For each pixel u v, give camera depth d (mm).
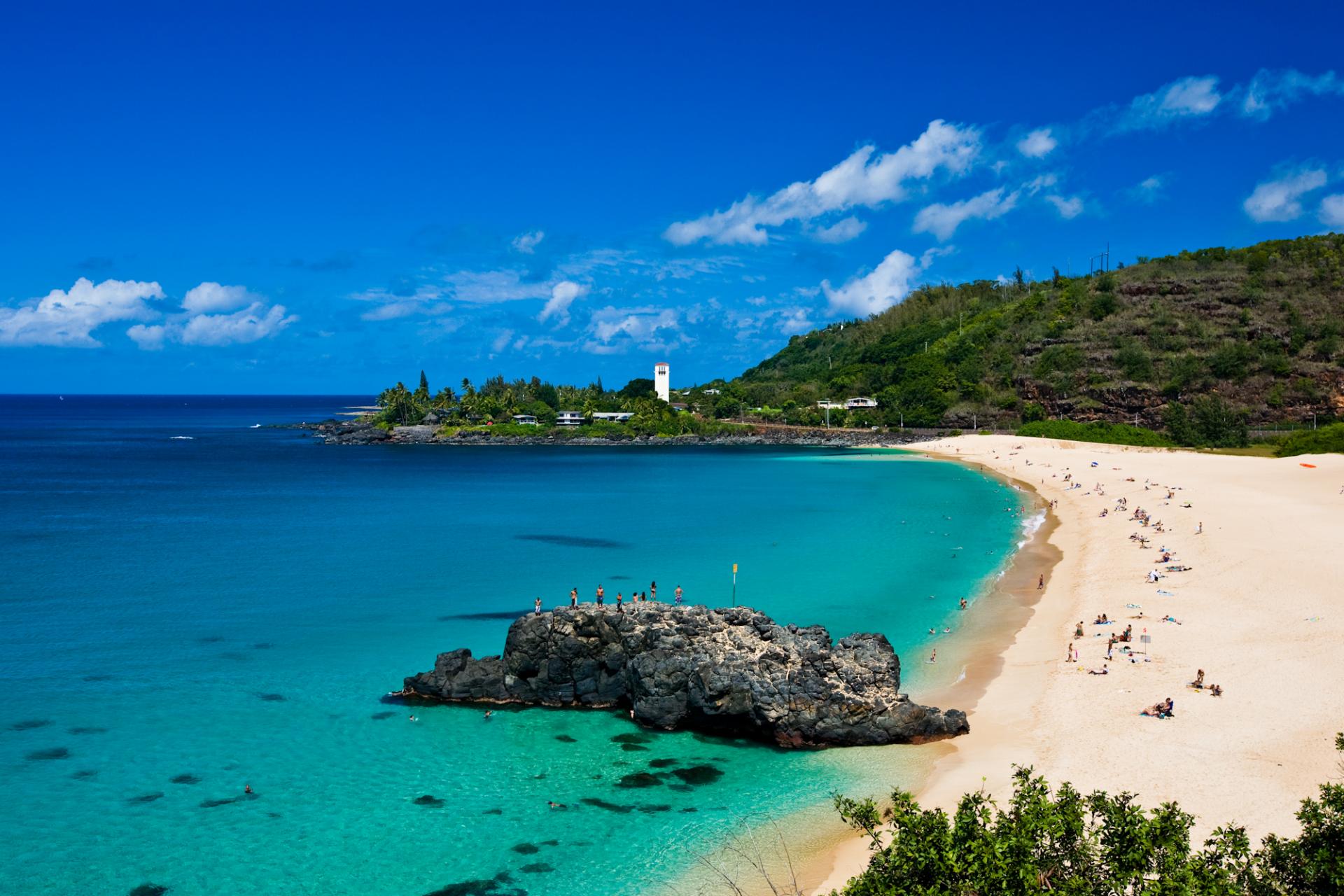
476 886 36875
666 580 90688
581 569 96312
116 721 53594
